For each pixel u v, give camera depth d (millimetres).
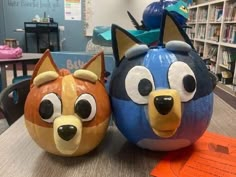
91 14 4977
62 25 5016
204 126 455
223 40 3385
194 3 4957
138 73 423
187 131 434
